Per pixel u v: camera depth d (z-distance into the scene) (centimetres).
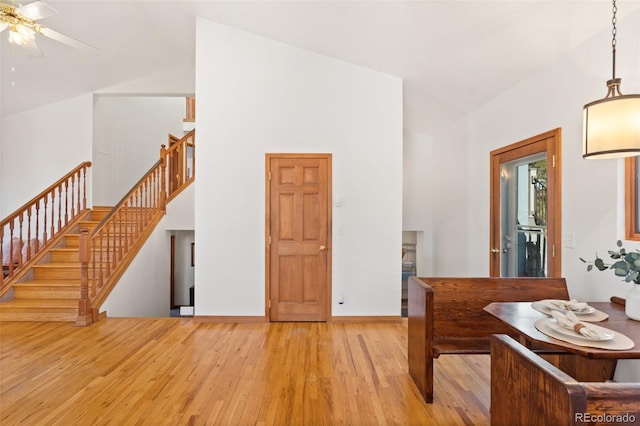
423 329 246
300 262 422
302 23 366
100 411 227
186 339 359
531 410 112
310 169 422
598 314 201
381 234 423
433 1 279
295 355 320
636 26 228
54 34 293
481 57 333
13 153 579
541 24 269
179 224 605
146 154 769
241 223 420
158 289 586
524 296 273
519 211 357
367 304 422
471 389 261
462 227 470
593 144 200
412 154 554
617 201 243
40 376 275
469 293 273
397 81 421
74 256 502
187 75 573
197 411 228
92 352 324
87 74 522
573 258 283
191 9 397
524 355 117
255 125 420
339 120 422
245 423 216
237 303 419
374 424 216
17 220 572
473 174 443
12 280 452
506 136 375
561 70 296
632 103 187
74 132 577
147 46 487
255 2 351
